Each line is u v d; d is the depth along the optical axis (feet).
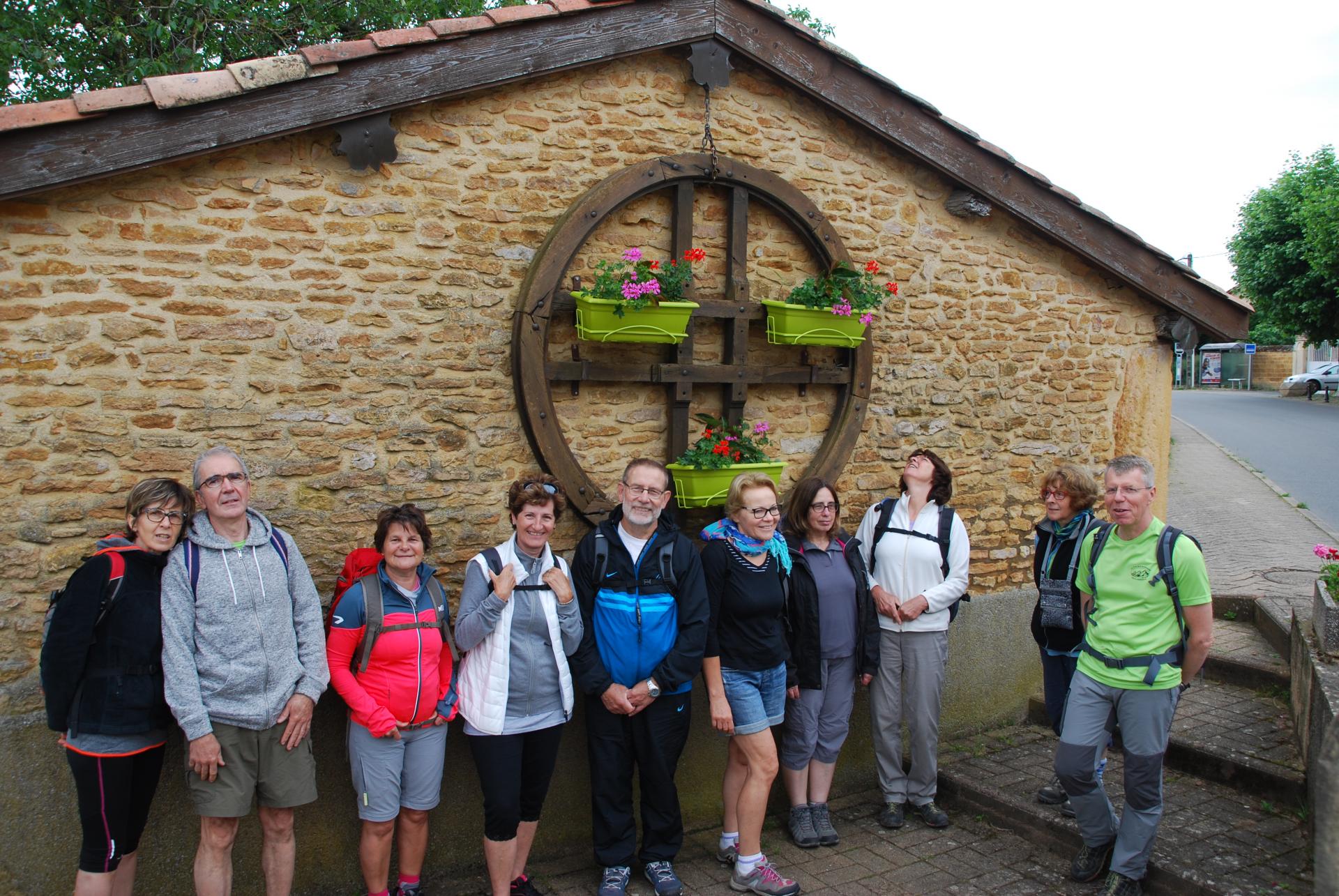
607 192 13.17
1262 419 77.05
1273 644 18.93
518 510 11.43
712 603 12.47
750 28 14.15
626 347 14.12
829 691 14.01
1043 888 12.53
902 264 16.43
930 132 15.90
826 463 15.56
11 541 10.15
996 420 17.71
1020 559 18.25
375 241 12.02
